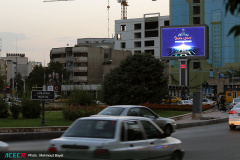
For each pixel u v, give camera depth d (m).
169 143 8.07
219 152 11.66
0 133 16.27
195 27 63.75
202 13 95.25
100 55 109.19
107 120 7.13
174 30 64.88
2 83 55.44
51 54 112.31
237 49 92.56
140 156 7.06
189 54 63.84
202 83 94.50
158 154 7.60
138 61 36.84
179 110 35.78
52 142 6.88
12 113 25.19
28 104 25.45
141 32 127.12
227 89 64.75
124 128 6.99
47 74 77.81
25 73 146.62
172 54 64.88
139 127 7.45
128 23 129.62
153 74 36.53
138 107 15.81
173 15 98.12
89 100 26.75
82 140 6.73
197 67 96.19
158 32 124.19
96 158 6.34
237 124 20.64
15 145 11.60
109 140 6.67
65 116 23.95
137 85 35.72
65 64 108.19
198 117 28.17
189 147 12.95
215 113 37.25
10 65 143.38
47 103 44.66
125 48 129.50
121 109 15.16
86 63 106.31
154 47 124.38
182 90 58.94
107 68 108.00
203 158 10.41
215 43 94.00
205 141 14.95
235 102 45.25
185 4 96.75
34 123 20.95
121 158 6.62
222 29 93.12
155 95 36.62
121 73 36.88
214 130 20.70
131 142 6.98
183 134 18.25
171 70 97.31
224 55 93.19
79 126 7.22
